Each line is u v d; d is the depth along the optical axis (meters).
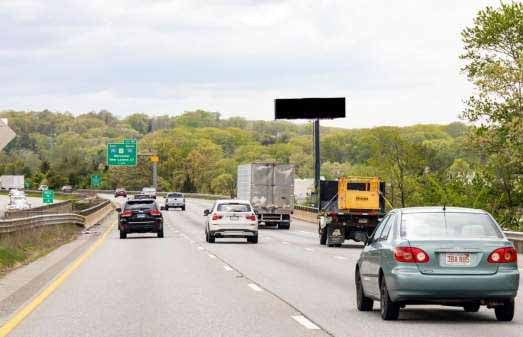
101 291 20.00
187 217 89.19
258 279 23.36
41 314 15.70
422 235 14.73
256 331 13.46
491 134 60.78
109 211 98.31
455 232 14.77
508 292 14.42
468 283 14.33
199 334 13.14
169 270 26.44
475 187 63.62
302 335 13.04
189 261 30.56
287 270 26.62
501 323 14.55
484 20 63.88
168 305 17.12
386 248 14.97
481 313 15.99
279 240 48.16
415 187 97.31
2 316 15.43
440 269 14.41
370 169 118.62
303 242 46.09
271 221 65.81
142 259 31.56
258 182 65.81
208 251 36.81
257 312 15.98
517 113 59.84
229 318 15.10
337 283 22.20
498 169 63.88
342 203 42.09
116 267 27.64
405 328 13.86
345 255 34.72
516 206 63.81
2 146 30.92
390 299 14.65
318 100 98.56
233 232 43.62
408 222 15.09
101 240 46.69
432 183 66.31
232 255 34.16
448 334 13.16
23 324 14.33
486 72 60.50
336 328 13.83
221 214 43.75
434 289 14.34
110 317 15.25
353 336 12.93
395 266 14.54
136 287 20.97
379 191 42.06
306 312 16.03
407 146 103.50
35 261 30.64
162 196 194.75
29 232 40.19
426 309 16.69
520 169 61.56
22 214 56.81
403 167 103.50
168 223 74.31
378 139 105.25
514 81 59.59
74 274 24.94
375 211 41.88
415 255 14.46
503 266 14.49
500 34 63.06
